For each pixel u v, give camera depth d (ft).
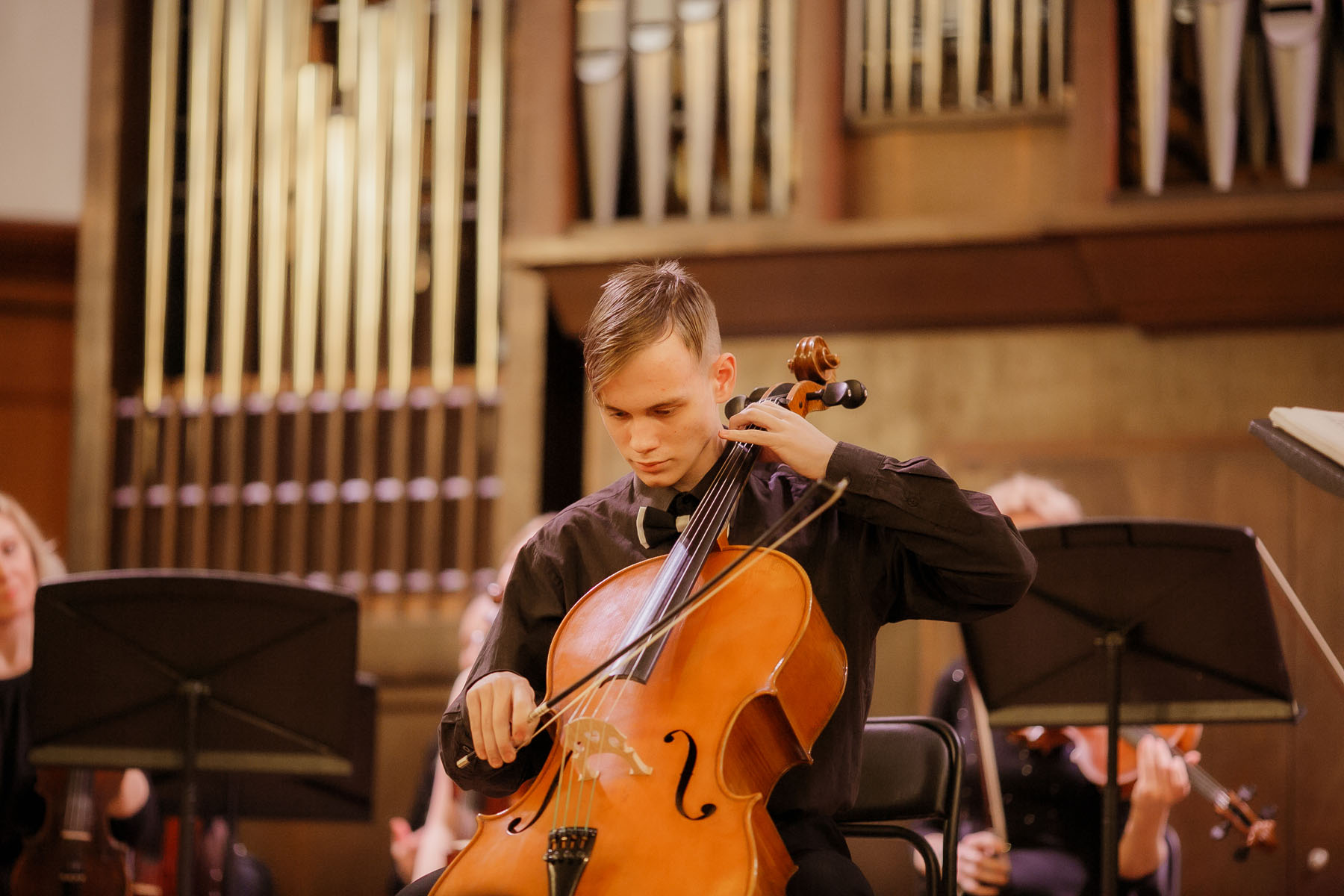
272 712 23.86
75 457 42.50
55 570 29.53
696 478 16.56
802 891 14.01
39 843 27.20
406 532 41.34
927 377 39.22
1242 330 37.40
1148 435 37.63
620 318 15.37
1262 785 34.88
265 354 42.68
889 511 15.23
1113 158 36.52
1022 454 38.09
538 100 40.52
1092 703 22.80
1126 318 37.58
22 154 44.86
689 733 14.23
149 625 23.49
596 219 40.34
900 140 40.29
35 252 45.85
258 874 33.30
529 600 16.80
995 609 15.89
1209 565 21.52
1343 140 36.35
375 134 42.65
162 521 42.45
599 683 14.75
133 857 28.19
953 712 29.07
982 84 40.11
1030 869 26.63
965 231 36.65
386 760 40.06
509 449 40.09
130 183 43.73
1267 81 36.35
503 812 14.49
